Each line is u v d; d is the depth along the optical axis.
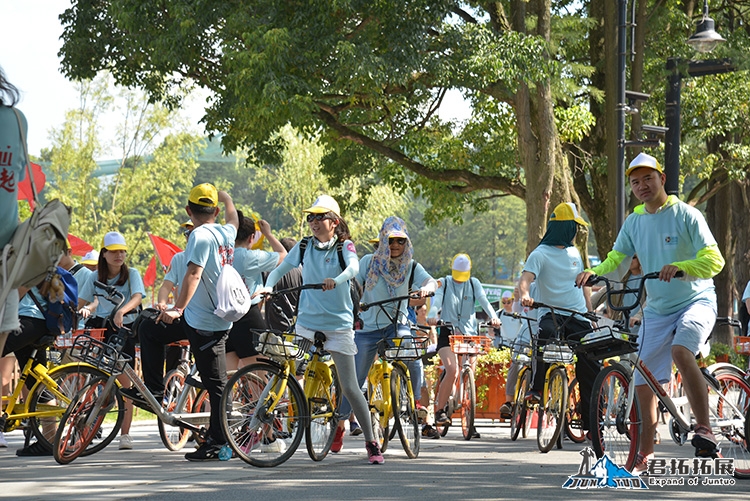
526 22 25.59
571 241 11.17
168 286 9.81
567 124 26.17
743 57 28.12
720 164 32.03
